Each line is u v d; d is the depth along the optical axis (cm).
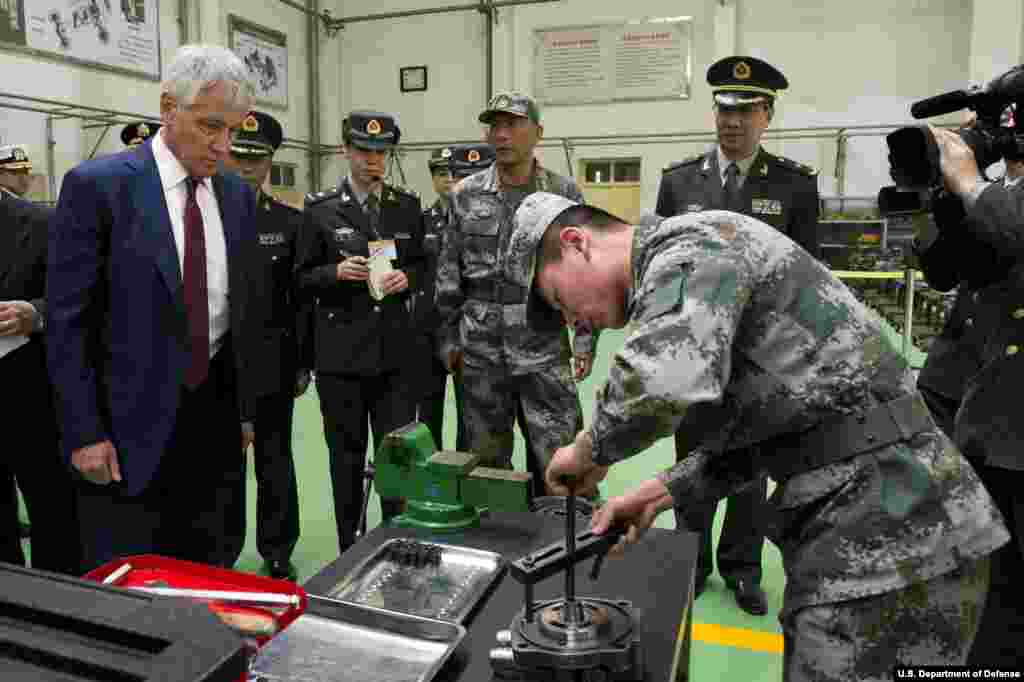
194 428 151
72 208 135
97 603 40
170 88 133
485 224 235
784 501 99
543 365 232
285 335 253
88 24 673
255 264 157
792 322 91
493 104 231
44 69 635
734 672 201
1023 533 148
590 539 97
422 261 274
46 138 643
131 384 140
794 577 99
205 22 802
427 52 994
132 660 35
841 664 95
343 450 252
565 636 87
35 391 200
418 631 95
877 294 868
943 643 95
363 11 1007
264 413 247
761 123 228
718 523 304
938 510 92
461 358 254
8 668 35
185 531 157
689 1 892
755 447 104
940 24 827
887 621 94
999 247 125
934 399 171
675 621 100
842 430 94
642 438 85
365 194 259
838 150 868
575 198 247
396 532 130
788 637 101
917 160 121
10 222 192
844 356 92
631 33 913
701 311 83
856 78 857
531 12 943
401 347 255
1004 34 782
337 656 92
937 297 702
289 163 979
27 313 185
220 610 87
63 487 208
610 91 930
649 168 932
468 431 249
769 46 877
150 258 138
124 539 146
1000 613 157
